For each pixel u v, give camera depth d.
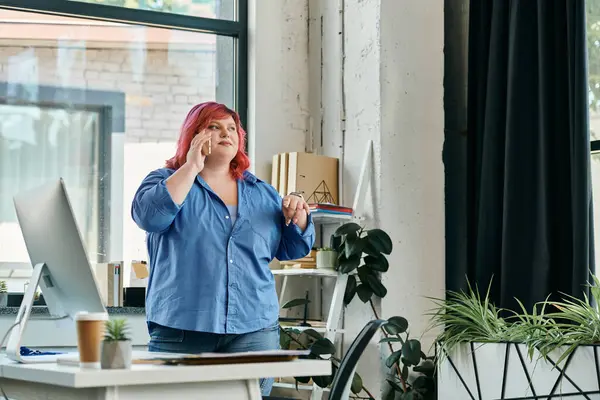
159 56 4.51
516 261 3.86
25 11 4.28
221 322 2.60
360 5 4.41
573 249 3.61
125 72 4.43
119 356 1.74
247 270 2.67
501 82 4.08
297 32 4.75
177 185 2.52
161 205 2.50
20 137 4.22
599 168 3.78
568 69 3.75
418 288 4.23
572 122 3.68
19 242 4.15
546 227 3.75
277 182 4.45
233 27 4.66
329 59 4.61
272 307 2.72
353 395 4.15
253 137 4.60
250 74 4.67
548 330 3.27
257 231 2.72
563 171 3.76
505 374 3.35
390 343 4.08
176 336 2.61
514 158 3.89
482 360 3.47
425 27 4.39
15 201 2.35
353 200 4.37
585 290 3.54
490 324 3.61
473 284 4.24
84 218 4.29
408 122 4.30
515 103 3.91
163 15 4.50
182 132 2.78
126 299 4.28
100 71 4.38
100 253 4.29
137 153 4.41
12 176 4.18
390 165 4.23
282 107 4.68
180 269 2.63
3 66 4.23
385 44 4.27
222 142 2.73
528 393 3.25
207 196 2.71
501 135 4.07
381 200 4.19
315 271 4.02
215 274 2.62
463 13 4.52
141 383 1.68
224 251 2.66
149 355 2.08
